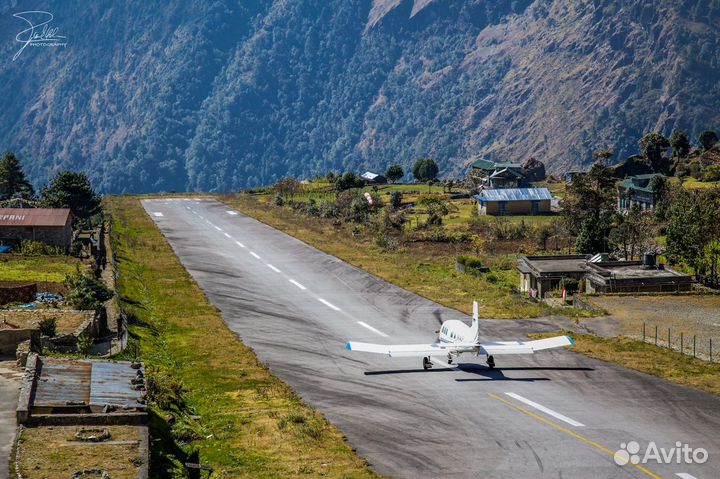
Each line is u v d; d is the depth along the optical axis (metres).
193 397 138.38
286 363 159.75
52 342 146.12
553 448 112.56
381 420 125.12
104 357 147.62
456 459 109.25
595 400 133.25
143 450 98.88
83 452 97.31
